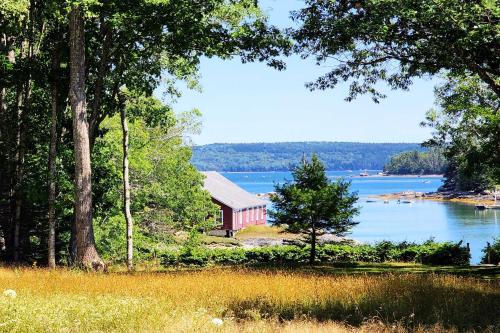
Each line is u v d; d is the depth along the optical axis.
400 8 20.02
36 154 30.84
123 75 28.31
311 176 34.66
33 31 29.44
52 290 14.62
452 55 21.05
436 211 127.06
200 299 13.64
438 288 15.55
